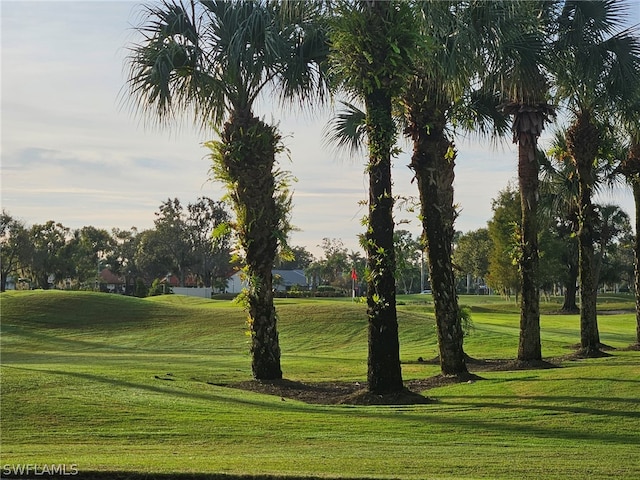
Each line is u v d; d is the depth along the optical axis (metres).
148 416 10.09
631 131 19.89
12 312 32.25
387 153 12.37
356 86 12.48
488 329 28.25
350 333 27.36
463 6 13.09
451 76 12.99
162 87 13.72
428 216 15.22
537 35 14.59
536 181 16.70
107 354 23.22
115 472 6.56
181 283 88.25
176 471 6.58
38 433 9.04
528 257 16.78
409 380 15.55
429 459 7.45
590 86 17.25
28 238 78.69
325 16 12.76
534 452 7.98
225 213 89.38
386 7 12.15
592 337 19.20
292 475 6.47
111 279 103.56
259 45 14.26
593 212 19.62
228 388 13.87
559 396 11.98
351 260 89.56
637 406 10.89
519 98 16.39
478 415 10.70
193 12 14.30
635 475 6.65
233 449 8.17
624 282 98.81
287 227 14.95
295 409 11.27
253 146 14.51
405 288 91.06
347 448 8.23
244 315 31.70
